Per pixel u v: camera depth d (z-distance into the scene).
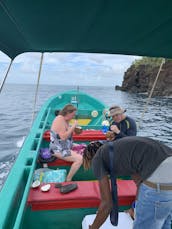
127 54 2.13
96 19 1.25
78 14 1.19
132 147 1.54
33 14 1.18
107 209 1.57
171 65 48.78
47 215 2.29
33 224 2.28
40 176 2.92
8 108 31.58
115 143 1.62
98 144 1.83
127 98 48.03
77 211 2.33
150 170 1.47
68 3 1.05
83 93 8.67
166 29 1.40
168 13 1.15
